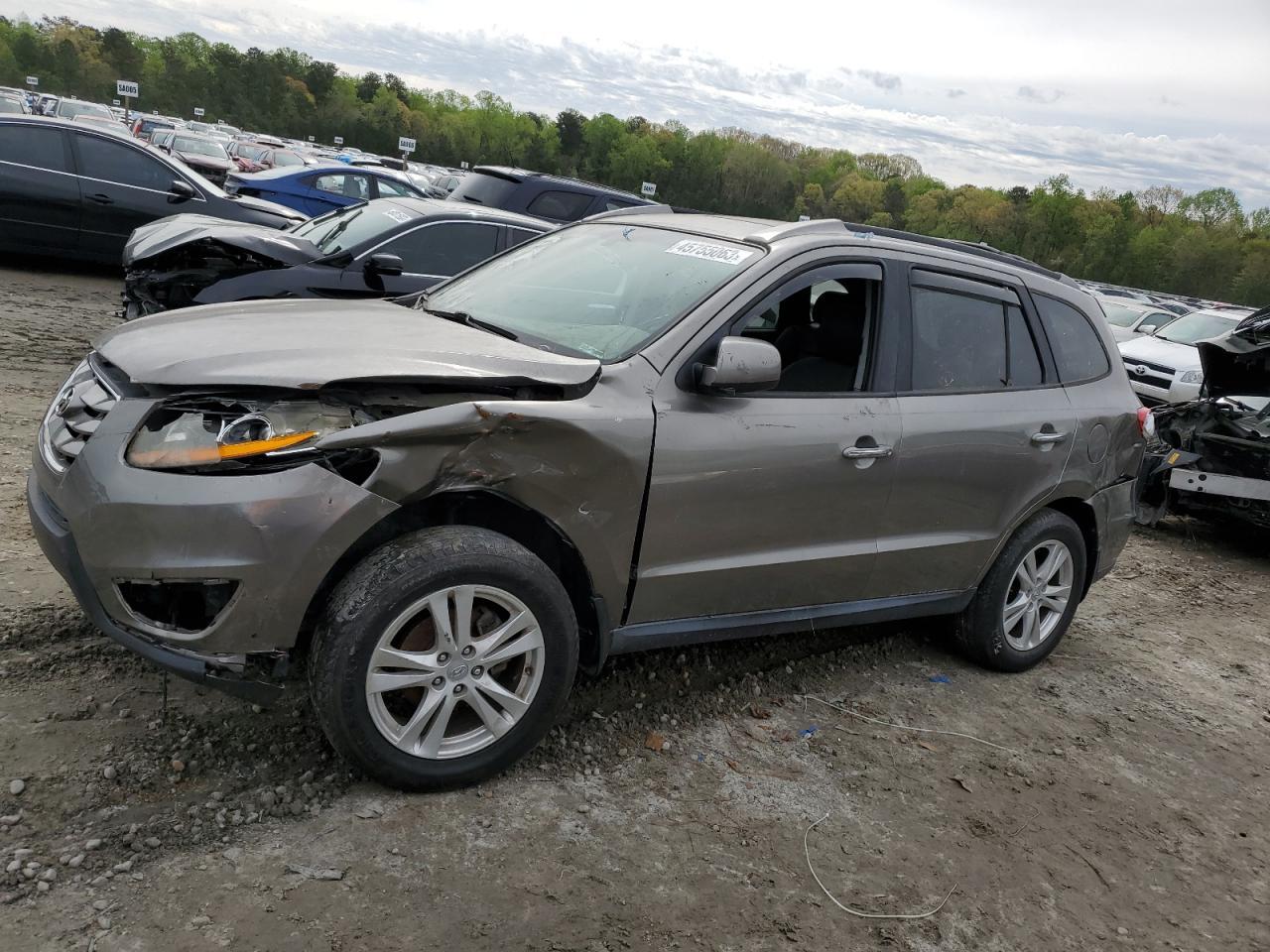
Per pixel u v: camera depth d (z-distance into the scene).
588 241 4.36
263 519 2.68
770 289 3.65
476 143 148.25
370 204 8.93
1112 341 5.12
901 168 182.62
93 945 2.31
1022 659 4.84
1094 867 3.40
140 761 3.00
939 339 4.20
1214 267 126.06
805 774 3.63
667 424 3.30
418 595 2.88
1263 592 7.25
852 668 4.62
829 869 3.12
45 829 2.65
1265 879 3.53
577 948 2.59
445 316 3.96
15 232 10.74
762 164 154.88
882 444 3.86
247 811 2.86
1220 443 7.77
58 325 9.01
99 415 2.88
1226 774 4.26
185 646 2.76
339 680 2.82
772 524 3.64
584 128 153.50
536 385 3.14
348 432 2.76
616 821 3.15
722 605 3.66
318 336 3.25
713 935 2.73
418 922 2.57
